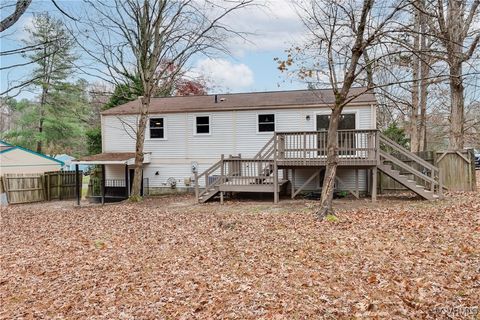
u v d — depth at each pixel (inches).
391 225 335.6
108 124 759.7
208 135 697.6
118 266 271.9
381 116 1008.2
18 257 312.2
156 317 181.8
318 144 556.7
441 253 239.3
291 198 573.9
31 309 203.8
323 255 260.4
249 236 335.9
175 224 417.4
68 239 372.2
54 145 1307.8
